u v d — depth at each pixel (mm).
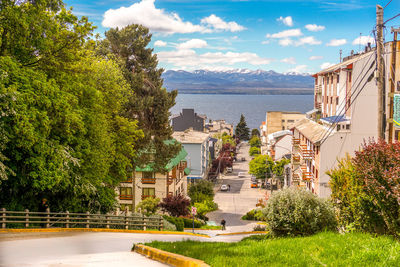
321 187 39594
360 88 39625
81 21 23203
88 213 24281
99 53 38406
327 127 42500
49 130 19391
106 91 29016
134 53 41188
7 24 18812
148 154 40438
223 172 113375
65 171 20547
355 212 14758
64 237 19391
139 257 12664
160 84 41406
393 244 9039
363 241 10055
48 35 20906
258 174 88312
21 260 11727
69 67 23797
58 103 19344
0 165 17250
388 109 33000
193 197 63375
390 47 33438
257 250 10398
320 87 57844
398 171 12477
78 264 10766
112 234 22984
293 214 15758
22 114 17203
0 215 20453
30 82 18594
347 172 15891
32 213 21609
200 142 86562
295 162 55281
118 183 35031
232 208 67188
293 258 8844
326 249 9461
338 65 47438
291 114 134500
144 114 40562
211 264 8734
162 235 25688
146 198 47062
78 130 22797
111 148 28234
